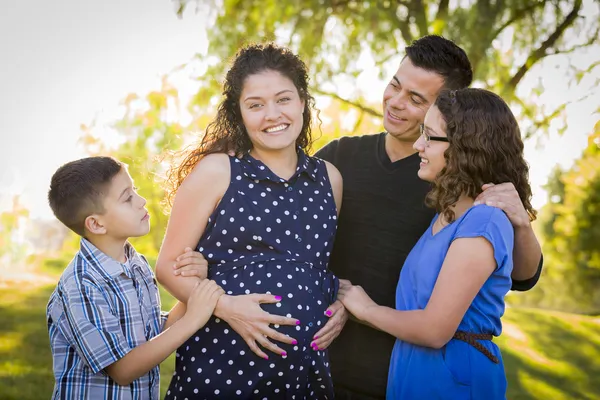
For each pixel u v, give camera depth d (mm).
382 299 2428
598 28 6367
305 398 2182
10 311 5176
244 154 2223
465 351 1979
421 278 2053
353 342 2467
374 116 6910
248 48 2262
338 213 2477
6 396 3785
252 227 2141
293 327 2102
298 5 6742
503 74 6520
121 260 2189
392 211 2426
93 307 1986
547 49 6477
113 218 2115
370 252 2445
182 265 2111
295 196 2236
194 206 2133
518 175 2064
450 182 2014
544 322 6043
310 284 2164
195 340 2123
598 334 5738
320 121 2479
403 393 2068
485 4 6297
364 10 6711
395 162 2439
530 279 2244
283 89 2150
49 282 6246
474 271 1891
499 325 2072
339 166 2537
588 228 8609
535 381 4719
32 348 4480
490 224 1914
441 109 2066
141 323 2123
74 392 2018
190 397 2098
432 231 2137
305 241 2219
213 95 6594
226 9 6688
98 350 1944
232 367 2086
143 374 1991
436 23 6367
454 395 1959
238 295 2080
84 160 2158
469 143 1996
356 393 2459
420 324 1957
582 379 4773
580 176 8609
